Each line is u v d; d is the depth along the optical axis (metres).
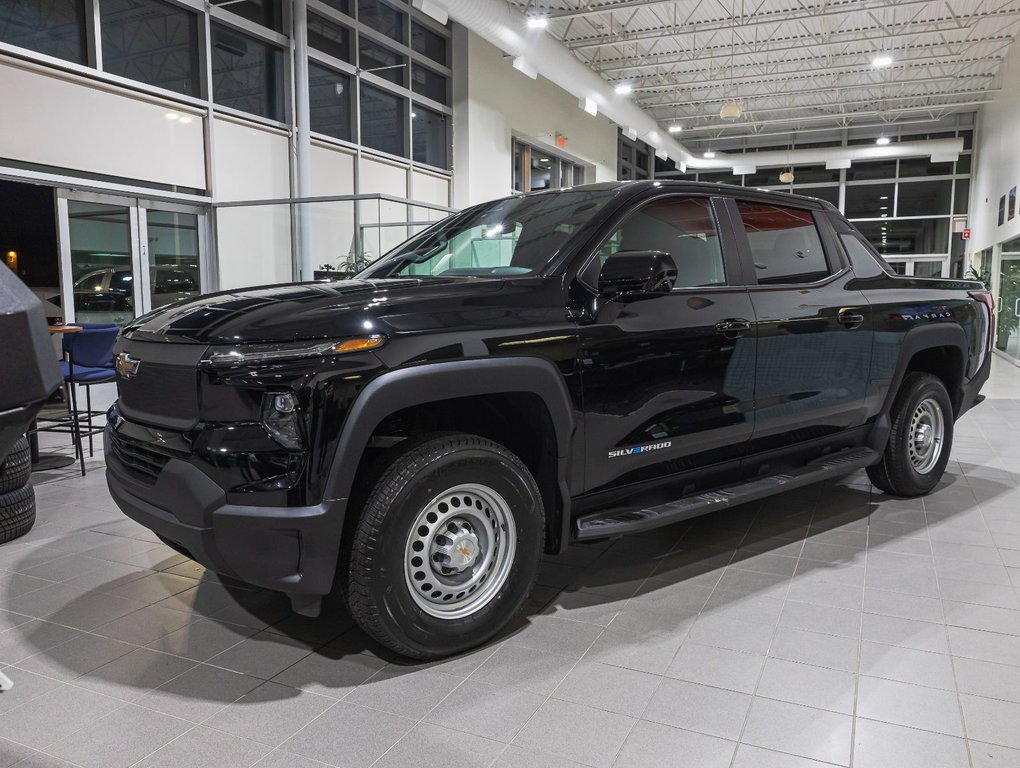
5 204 6.68
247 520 1.98
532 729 1.92
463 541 2.27
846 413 3.45
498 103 14.12
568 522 2.51
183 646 2.41
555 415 2.37
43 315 1.20
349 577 2.11
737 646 2.37
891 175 22.02
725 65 15.37
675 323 2.69
